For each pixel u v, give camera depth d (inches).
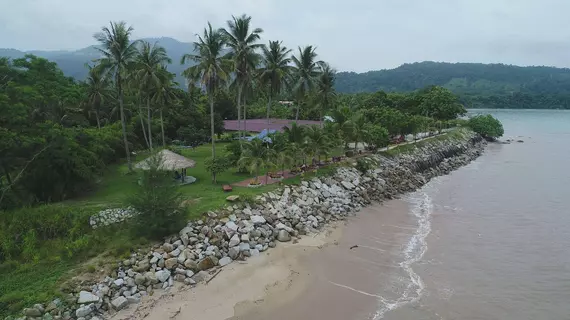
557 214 1631.4
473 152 3467.0
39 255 967.6
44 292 841.5
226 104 3878.0
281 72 2174.0
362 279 1029.8
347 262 1130.0
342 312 874.8
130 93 2452.0
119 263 967.0
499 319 858.1
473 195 1968.5
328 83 2568.9
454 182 2321.6
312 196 1612.9
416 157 2600.9
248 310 876.6
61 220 1101.1
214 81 1815.9
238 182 1659.7
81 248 997.2
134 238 1080.8
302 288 976.3
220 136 3149.6
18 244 1000.2
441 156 2952.8
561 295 963.3
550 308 904.3
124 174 1851.6
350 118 2423.7
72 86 2442.2
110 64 1734.7
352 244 1269.7
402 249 1235.9
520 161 3110.2
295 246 1235.2
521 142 4404.5
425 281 1024.9
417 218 1562.5
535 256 1197.1
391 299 933.2
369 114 3132.4
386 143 2529.5
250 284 987.3
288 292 956.0
